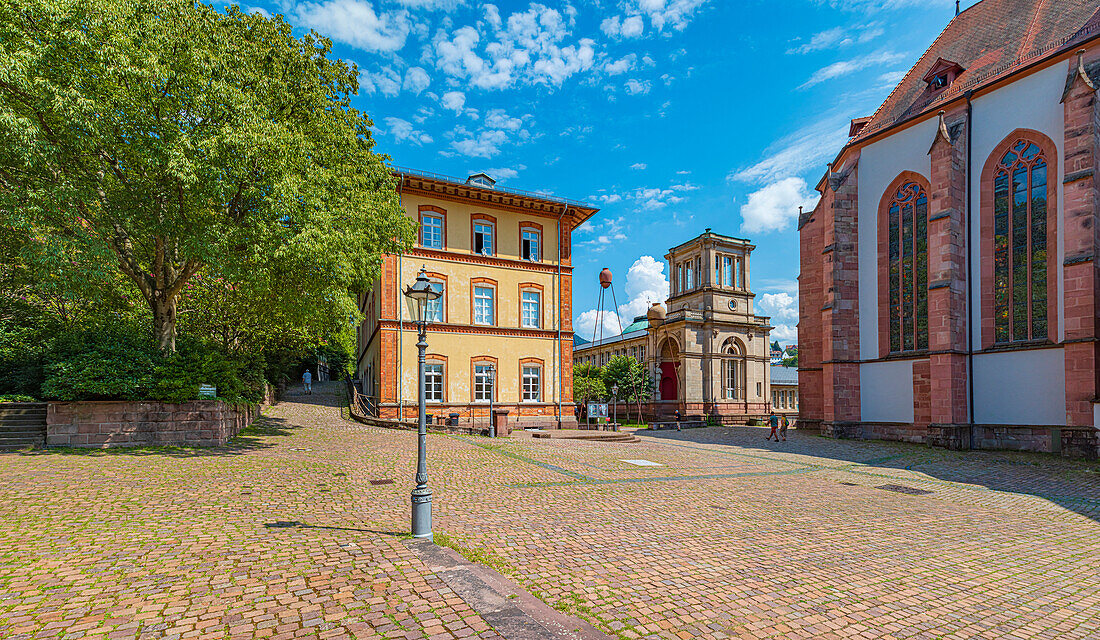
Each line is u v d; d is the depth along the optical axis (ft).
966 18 101.55
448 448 63.67
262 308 71.77
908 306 91.04
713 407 188.85
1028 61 79.36
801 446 83.82
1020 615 20.17
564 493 40.19
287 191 47.80
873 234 96.58
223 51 51.39
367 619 16.44
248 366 92.22
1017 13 90.74
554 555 25.21
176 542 24.27
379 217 65.62
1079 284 68.28
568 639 15.46
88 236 45.83
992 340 79.71
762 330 204.33
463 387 101.50
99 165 49.55
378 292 97.81
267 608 17.22
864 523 34.60
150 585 19.13
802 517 35.63
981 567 25.98
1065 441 68.23
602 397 192.24
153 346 57.93
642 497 40.01
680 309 193.67
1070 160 69.72
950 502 43.04
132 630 15.53
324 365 201.05
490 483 42.96
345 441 66.74
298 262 50.88
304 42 66.90
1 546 23.04
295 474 42.88
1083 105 68.80
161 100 45.57
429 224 101.76
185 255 50.65
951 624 19.13
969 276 82.17
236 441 61.31
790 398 265.54
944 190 81.41
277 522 28.35
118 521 27.45
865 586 22.65
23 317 63.46
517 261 108.06
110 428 53.06
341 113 68.03
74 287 47.60
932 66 93.04
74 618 16.30
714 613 19.22
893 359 91.86
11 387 56.59
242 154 47.14
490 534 28.25
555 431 96.07
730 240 201.16
